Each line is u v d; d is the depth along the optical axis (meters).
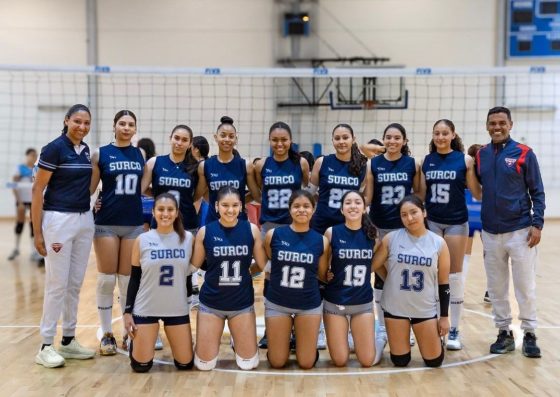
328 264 4.18
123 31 14.85
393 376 3.93
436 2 14.67
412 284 4.05
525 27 14.62
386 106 13.92
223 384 3.78
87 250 4.29
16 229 9.67
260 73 6.77
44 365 4.13
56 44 14.94
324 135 13.78
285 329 4.07
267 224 4.58
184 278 4.03
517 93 14.62
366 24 14.78
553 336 4.89
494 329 5.18
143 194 4.69
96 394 3.60
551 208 14.93
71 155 4.11
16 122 15.03
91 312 5.91
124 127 4.35
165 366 4.17
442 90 14.27
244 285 4.08
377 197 4.62
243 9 14.84
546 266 8.66
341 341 4.12
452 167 4.49
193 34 14.85
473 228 6.09
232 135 4.57
